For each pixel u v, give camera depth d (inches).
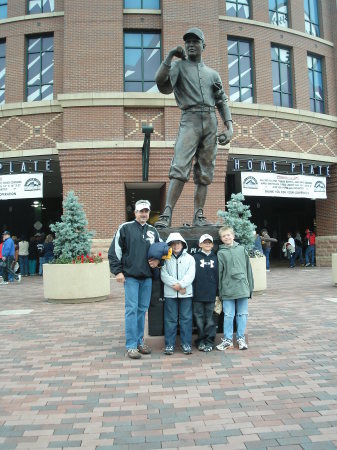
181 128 235.9
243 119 685.9
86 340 236.5
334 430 120.6
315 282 514.9
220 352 206.2
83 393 153.7
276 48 757.9
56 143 617.0
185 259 204.8
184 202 620.1
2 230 993.5
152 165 621.0
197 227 226.5
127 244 199.3
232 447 111.6
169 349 203.0
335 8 819.4
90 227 611.5
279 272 684.1
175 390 154.9
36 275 743.7
